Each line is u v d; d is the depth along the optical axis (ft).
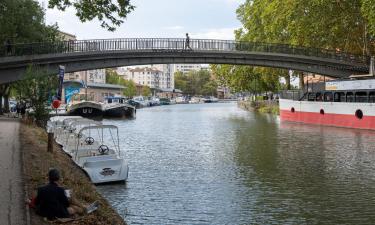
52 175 34.30
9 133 80.64
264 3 205.46
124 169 61.52
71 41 129.90
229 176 65.31
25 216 31.99
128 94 504.84
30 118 105.91
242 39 239.09
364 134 118.21
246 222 44.14
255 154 85.92
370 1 131.75
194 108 376.07
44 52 124.47
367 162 74.08
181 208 49.11
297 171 67.82
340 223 43.24
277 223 43.65
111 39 136.05
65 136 86.17
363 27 162.91
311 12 159.12
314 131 130.62
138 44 140.46
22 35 130.62
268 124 162.91
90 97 389.39
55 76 110.22
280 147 95.40
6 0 121.29
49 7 55.93
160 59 146.10
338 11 159.94
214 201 51.83
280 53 155.22
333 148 91.91
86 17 56.44
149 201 52.13
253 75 279.08
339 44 170.60
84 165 60.64
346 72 164.14
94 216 35.96
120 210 48.32
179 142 110.22
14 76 120.98
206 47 149.28
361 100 137.28
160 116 243.19
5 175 45.11
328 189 56.24
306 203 50.16
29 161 53.52
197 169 71.20
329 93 154.51
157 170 70.69
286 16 164.04
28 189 40.16
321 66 162.91
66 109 212.64
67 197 35.42
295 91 175.83
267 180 62.13
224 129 146.00
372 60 148.87
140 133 136.46
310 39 164.86
